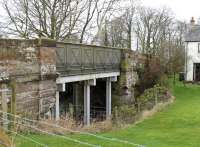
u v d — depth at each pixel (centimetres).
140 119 1709
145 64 2730
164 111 2009
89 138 1123
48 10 2472
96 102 2367
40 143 959
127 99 2322
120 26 4525
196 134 1364
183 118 1767
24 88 1238
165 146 1137
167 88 2691
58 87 1540
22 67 1226
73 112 2067
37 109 1312
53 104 1414
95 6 2845
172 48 3809
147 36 5419
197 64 3884
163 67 2909
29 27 2498
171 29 6103
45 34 2477
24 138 1010
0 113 1088
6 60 1149
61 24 2525
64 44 1559
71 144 1012
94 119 1994
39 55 1318
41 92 1328
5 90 1134
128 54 2358
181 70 3981
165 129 1484
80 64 1731
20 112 1204
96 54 1933
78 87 2169
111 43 4491
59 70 1514
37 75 1308
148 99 2119
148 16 5666
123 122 1548
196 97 2834
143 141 1195
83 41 2842
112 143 1080
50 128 1158
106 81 2223
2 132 847
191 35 3912
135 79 2514
